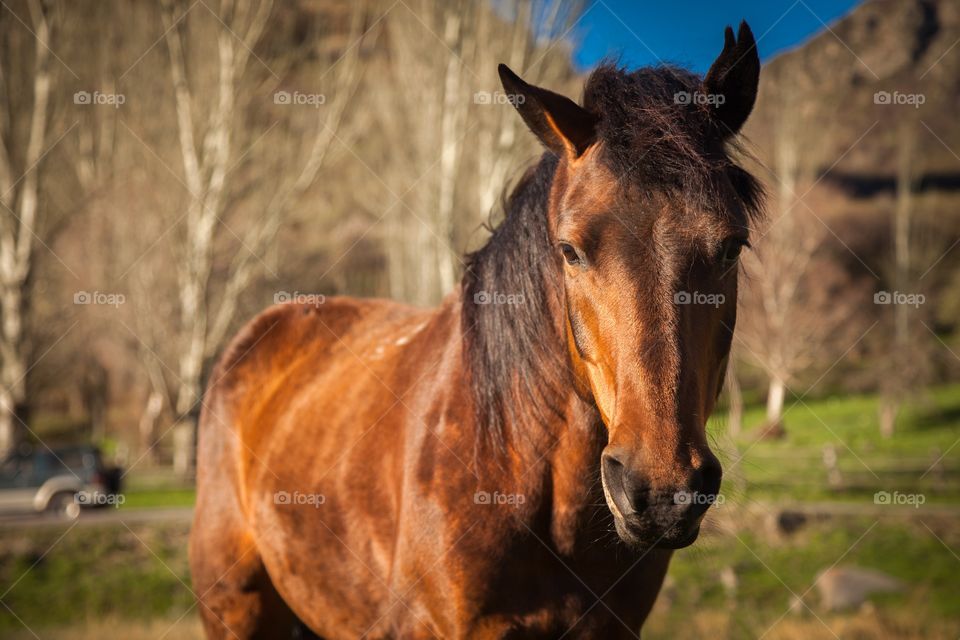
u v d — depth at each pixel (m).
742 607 10.52
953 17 44.66
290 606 2.88
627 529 1.78
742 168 2.05
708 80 2.10
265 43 20.58
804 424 25.73
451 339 2.53
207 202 19.58
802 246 26.12
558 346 2.18
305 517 2.70
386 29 18.78
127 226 20.67
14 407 19.08
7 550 12.18
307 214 24.16
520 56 15.24
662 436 1.74
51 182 20.80
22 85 20.05
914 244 32.38
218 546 3.13
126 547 12.55
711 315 1.87
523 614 2.18
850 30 46.59
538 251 2.26
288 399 3.08
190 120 19.64
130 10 21.06
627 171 1.89
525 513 2.17
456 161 16.22
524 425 2.20
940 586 11.09
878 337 29.06
